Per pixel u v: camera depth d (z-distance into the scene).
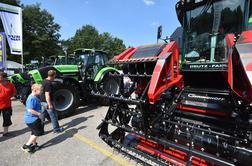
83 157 3.38
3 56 8.90
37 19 34.69
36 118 3.55
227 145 2.29
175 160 2.68
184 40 3.30
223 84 2.79
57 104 5.70
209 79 2.97
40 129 3.62
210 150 2.46
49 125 5.13
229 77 1.96
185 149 2.43
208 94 2.79
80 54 7.51
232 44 2.07
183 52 3.32
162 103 3.05
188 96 2.98
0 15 9.43
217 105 2.60
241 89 1.90
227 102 2.52
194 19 3.13
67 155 3.46
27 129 4.84
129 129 2.99
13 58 28.53
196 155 2.31
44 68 6.25
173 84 2.72
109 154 3.47
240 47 1.79
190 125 2.75
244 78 1.81
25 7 34.69
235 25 2.69
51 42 35.31
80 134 4.47
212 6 2.91
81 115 6.13
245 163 2.07
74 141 4.07
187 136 2.67
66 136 4.35
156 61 2.62
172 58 2.67
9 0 28.64
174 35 3.67
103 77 6.66
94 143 3.96
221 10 2.82
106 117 3.41
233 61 1.91
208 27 2.98
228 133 2.40
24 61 31.17
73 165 3.12
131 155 3.01
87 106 7.43
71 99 5.94
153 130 2.94
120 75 3.22
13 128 4.92
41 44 32.88
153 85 2.44
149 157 2.74
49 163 3.19
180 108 3.04
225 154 2.31
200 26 3.08
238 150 2.13
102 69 7.12
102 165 3.10
